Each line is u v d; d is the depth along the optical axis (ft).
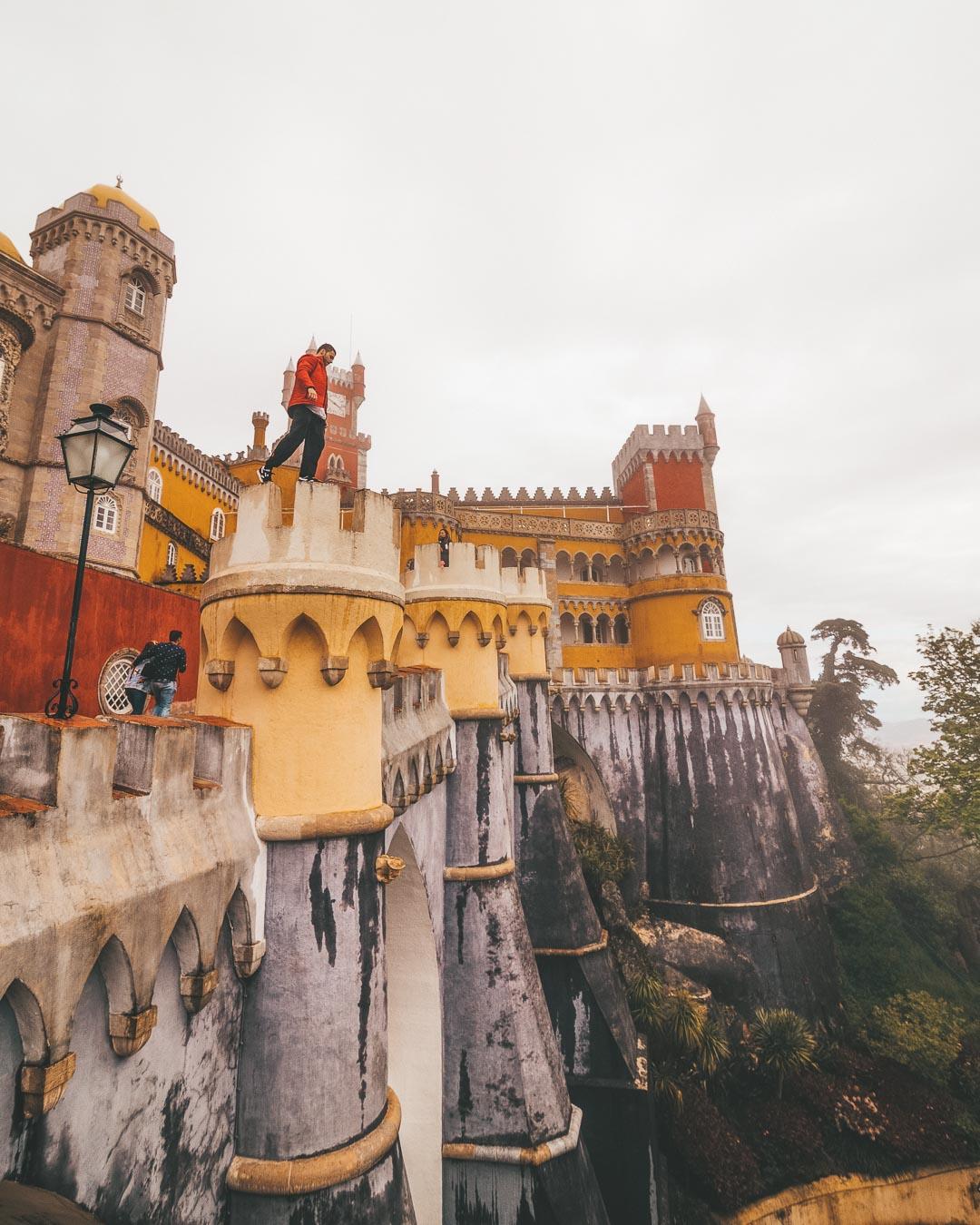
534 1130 49.78
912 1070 112.68
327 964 24.25
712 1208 81.66
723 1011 110.01
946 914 155.22
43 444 87.66
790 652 166.91
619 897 111.55
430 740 42.83
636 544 170.19
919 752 124.26
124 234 97.76
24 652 44.88
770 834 132.36
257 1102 22.99
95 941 15.16
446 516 154.61
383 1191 24.26
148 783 18.74
